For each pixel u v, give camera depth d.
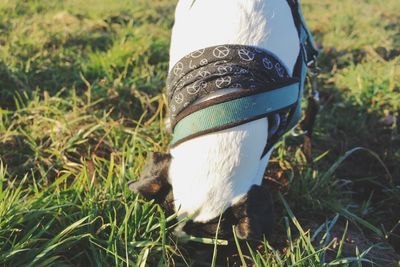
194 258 0.71
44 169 0.94
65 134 1.00
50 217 0.74
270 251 0.74
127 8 1.73
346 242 0.81
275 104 0.63
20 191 0.81
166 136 0.98
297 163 0.96
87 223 0.72
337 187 0.95
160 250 0.72
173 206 0.64
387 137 1.14
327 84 1.33
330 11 1.89
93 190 0.79
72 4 1.76
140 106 1.14
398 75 1.29
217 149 0.61
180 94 0.63
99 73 1.22
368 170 1.06
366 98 1.23
